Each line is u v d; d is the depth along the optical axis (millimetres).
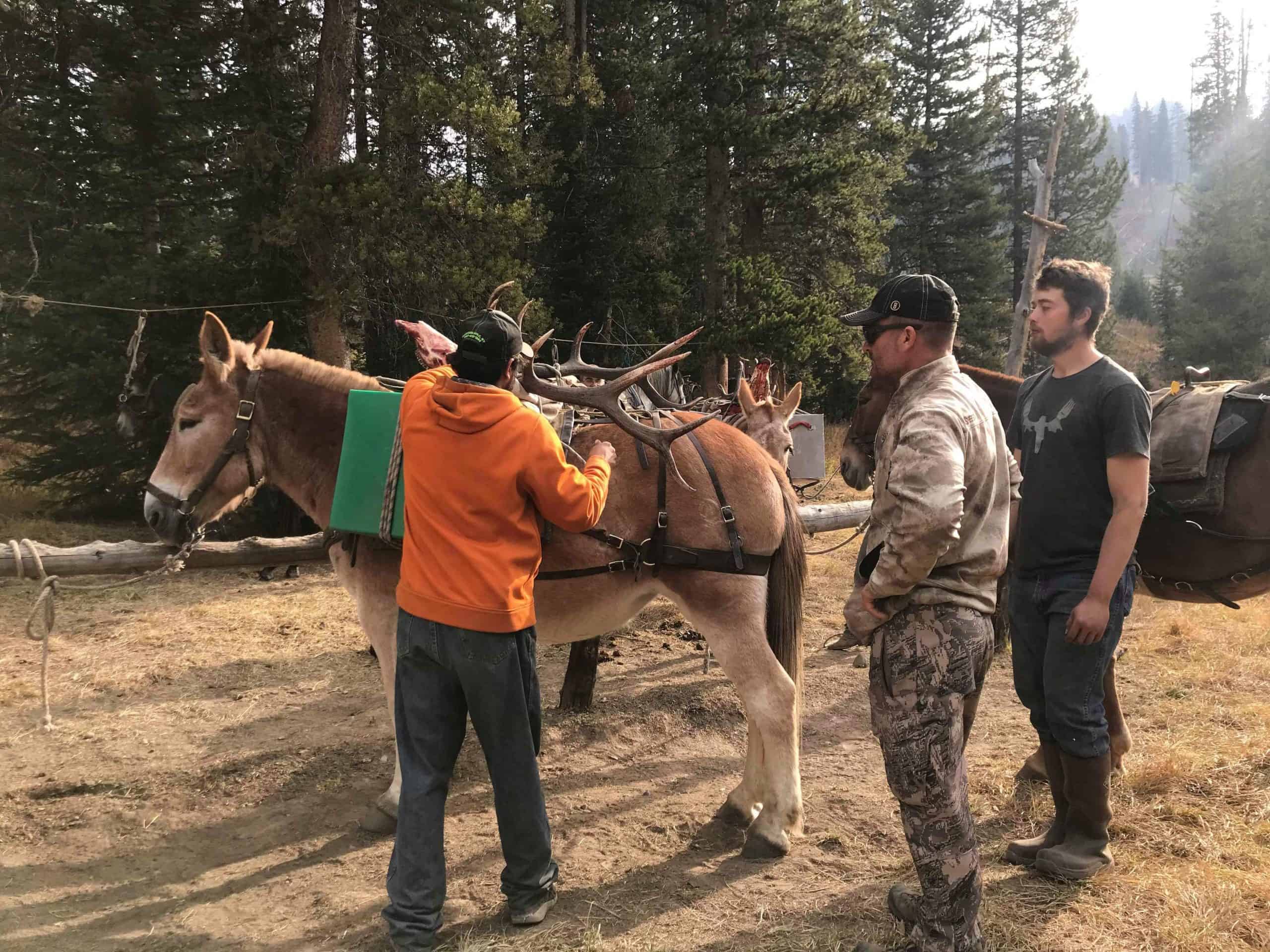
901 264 31641
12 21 10398
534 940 2836
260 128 11352
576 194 19141
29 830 3672
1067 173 34844
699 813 3799
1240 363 29406
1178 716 4527
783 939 2816
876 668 2393
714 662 5914
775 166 18203
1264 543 3592
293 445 3689
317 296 11133
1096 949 2639
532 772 2807
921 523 2109
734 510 3363
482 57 13438
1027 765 3916
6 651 6043
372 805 3936
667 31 21375
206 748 4520
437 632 2621
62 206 11547
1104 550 2787
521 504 2672
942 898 2320
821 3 17328
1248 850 3141
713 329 16828
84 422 12266
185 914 3068
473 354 2650
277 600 7629
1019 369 9844
